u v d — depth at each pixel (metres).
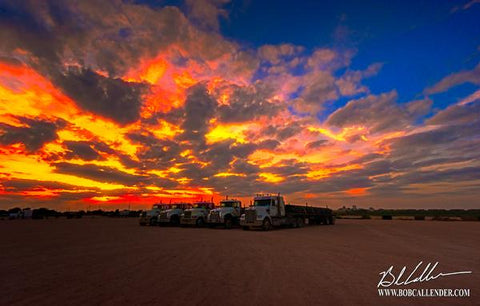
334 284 6.40
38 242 14.09
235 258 9.48
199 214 27.00
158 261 8.98
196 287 6.09
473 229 25.17
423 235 18.78
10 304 5.11
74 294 5.63
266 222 22.86
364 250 11.49
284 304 5.10
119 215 73.62
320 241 14.67
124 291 5.82
